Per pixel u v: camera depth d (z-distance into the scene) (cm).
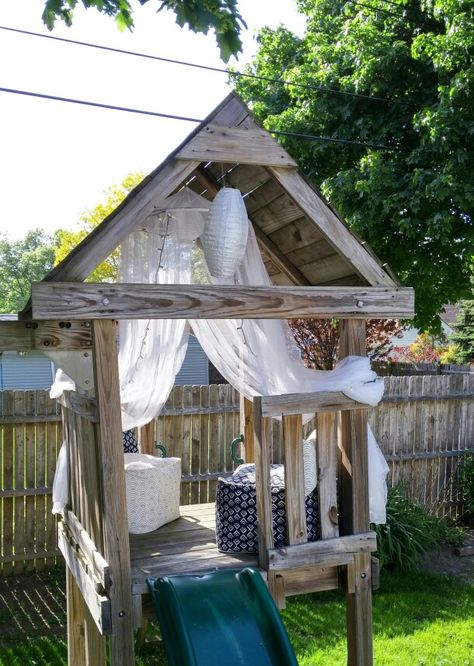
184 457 664
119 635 293
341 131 891
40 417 618
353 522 346
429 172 754
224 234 334
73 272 286
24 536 621
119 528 295
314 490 352
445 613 546
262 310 320
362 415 350
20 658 470
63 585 600
